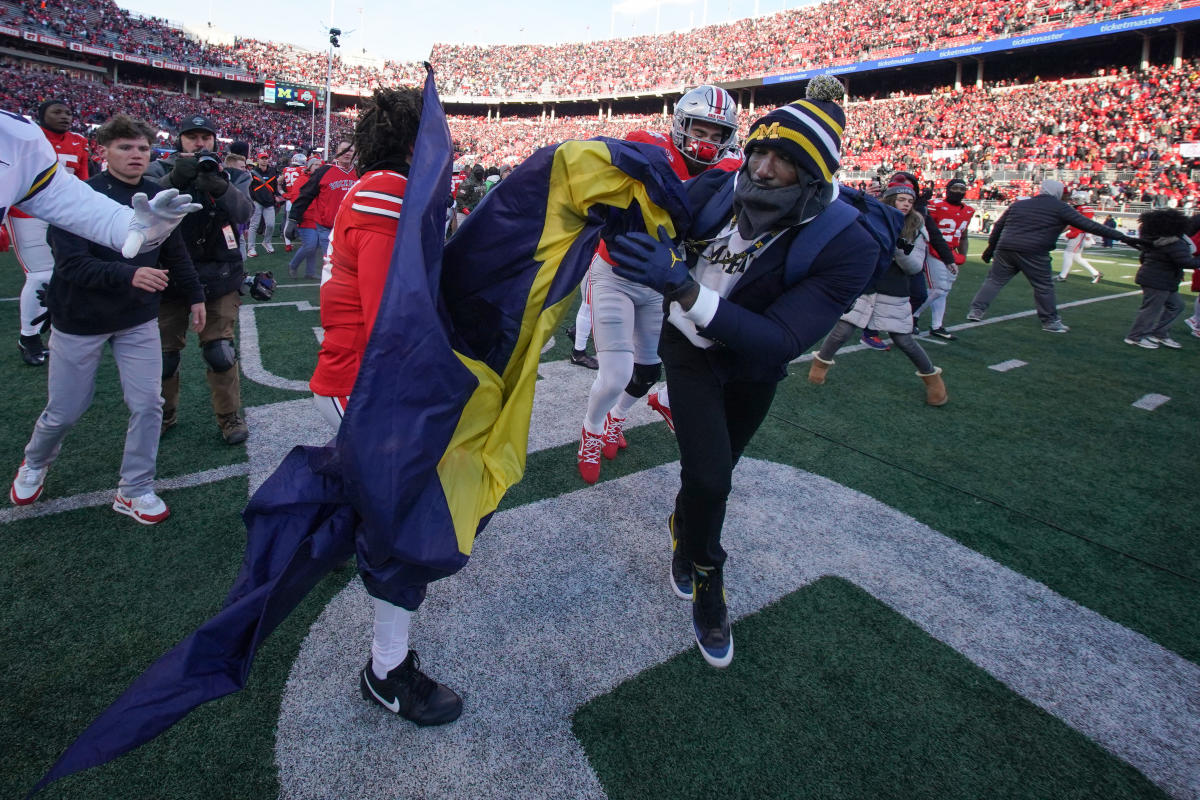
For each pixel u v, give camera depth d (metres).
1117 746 1.90
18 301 6.39
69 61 41.34
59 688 1.88
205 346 3.28
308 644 2.10
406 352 1.39
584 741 1.82
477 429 1.65
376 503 1.39
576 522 2.90
